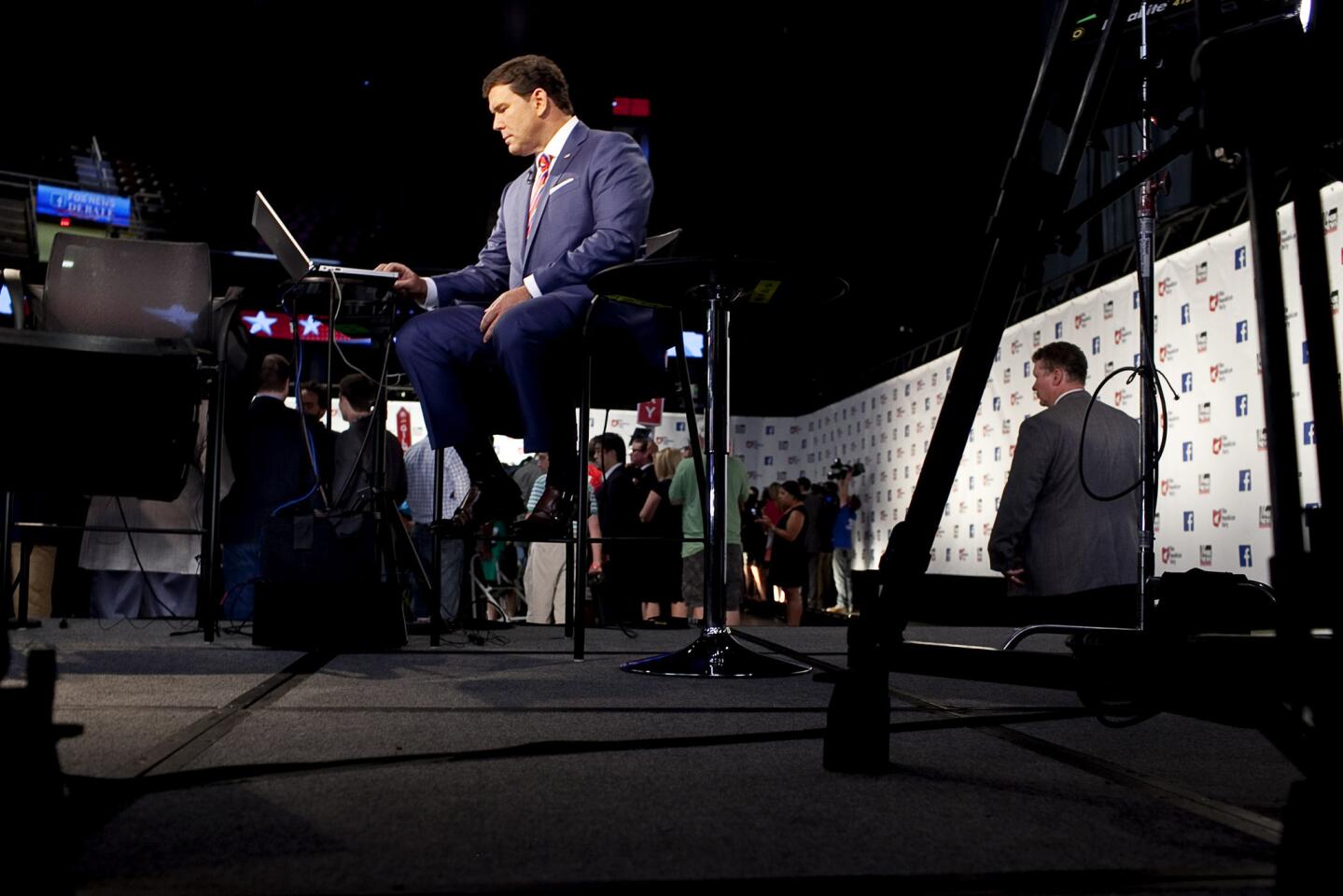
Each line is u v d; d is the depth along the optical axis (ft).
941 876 2.48
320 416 15.16
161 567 12.71
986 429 30.63
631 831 2.91
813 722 4.92
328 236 48.47
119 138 46.70
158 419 5.77
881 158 34.32
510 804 3.22
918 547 3.87
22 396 5.56
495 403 8.73
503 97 8.82
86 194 43.16
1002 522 12.30
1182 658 3.14
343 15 35.14
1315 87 2.44
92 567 12.69
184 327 9.37
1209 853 2.72
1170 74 7.18
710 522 7.70
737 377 47.32
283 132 45.91
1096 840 2.85
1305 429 15.52
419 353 8.37
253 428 14.29
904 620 3.85
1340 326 16.38
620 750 4.18
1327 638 2.25
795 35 30.81
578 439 8.43
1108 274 25.36
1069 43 3.88
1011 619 21.43
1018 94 29.27
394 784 3.49
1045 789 3.51
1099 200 3.70
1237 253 19.51
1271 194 2.46
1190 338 20.81
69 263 9.32
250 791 3.35
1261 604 4.62
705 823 3.00
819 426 47.21
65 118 45.29
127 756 3.85
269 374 14.58
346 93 41.88
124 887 2.33
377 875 2.45
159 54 40.55
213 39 39.01
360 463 9.36
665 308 8.22
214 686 6.05
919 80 30.66
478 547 18.44
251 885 2.36
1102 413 12.21
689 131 36.70
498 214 9.52
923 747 4.34
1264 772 3.90
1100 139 8.27
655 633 11.78
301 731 4.50
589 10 31.78
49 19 38.40
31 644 8.89
